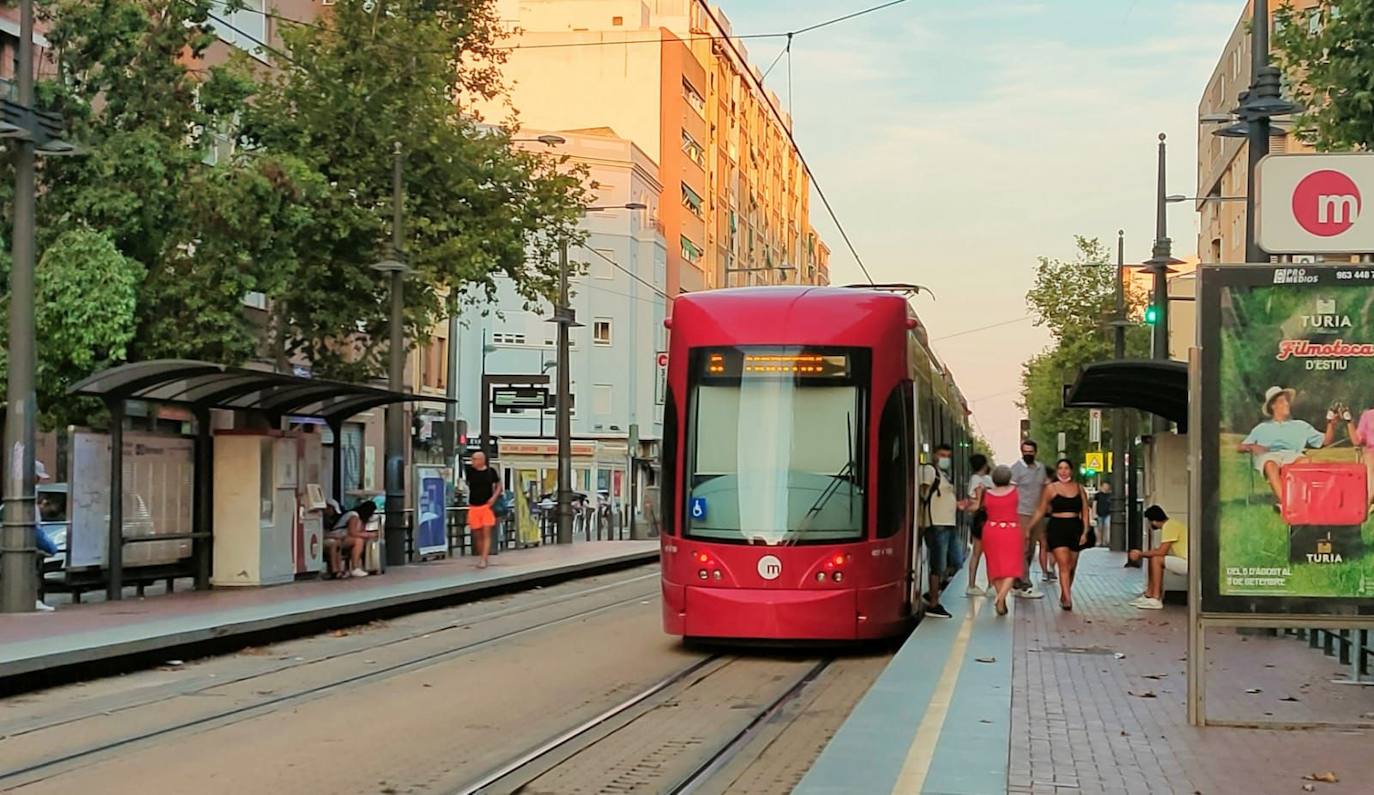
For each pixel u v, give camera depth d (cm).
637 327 7038
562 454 4109
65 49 2317
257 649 1681
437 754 1009
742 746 1062
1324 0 1758
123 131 2319
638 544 4138
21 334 1831
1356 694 1180
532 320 6862
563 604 2338
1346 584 1023
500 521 3666
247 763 973
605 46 7619
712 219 8450
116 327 2191
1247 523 1030
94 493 1986
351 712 1202
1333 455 1027
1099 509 4478
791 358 1625
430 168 2984
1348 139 1712
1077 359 4900
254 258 2495
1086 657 1419
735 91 9294
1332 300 1030
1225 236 6638
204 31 2420
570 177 3212
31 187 1844
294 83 2897
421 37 2958
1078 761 893
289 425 2661
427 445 5106
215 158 2977
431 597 2230
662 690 1347
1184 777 846
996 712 1070
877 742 945
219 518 2261
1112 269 4900
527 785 911
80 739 1066
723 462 1609
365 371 3131
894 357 1662
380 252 2955
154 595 2102
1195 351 1037
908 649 1466
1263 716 1062
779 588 1563
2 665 1287
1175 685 1232
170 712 1200
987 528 1884
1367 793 805
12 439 1825
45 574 2414
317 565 2480
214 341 2441
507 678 1420
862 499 1594
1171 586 2041
